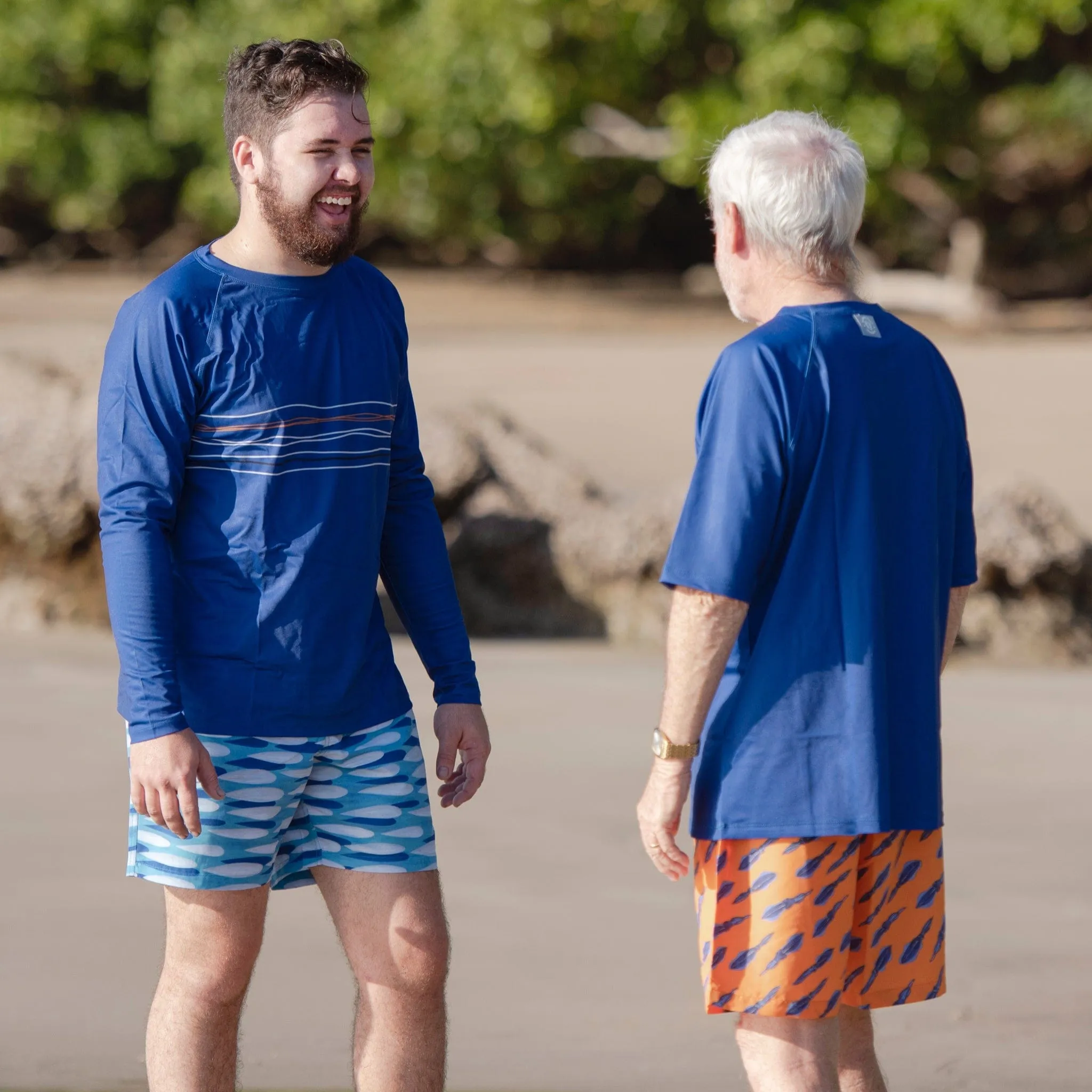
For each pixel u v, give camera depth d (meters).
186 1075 11.40
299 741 11.33
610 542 36.59
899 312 122.31
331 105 11.02
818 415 10.71
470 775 12.32
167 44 131.75
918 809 10.95
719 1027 15.39
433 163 118.12
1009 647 35.38
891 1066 14.43
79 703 28.39
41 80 142.00
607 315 120.06
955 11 98.75
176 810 10.84
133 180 148.50
